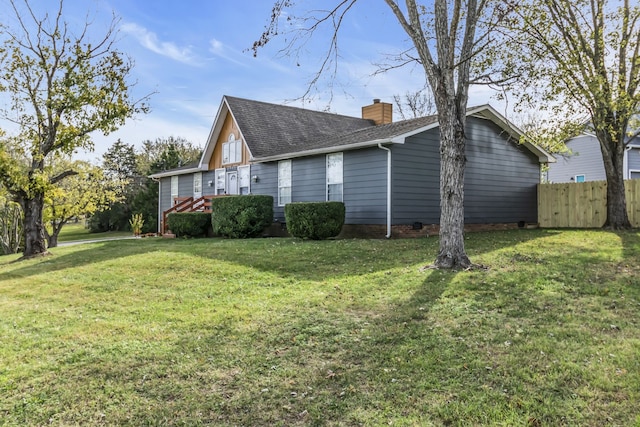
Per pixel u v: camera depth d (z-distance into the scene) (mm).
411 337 4598
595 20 12172
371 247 10242
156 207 35531
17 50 13406
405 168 12852
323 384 3717
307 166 15375
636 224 14156
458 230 7609
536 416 3049
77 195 25766
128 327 5430
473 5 7684
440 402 3297
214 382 3842
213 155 20922
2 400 3633
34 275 9727
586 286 6164
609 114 12516
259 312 5734
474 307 5430
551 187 16688
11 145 14562
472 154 14852
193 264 9258
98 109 14477
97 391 3750
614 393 3307
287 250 10391
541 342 4297
